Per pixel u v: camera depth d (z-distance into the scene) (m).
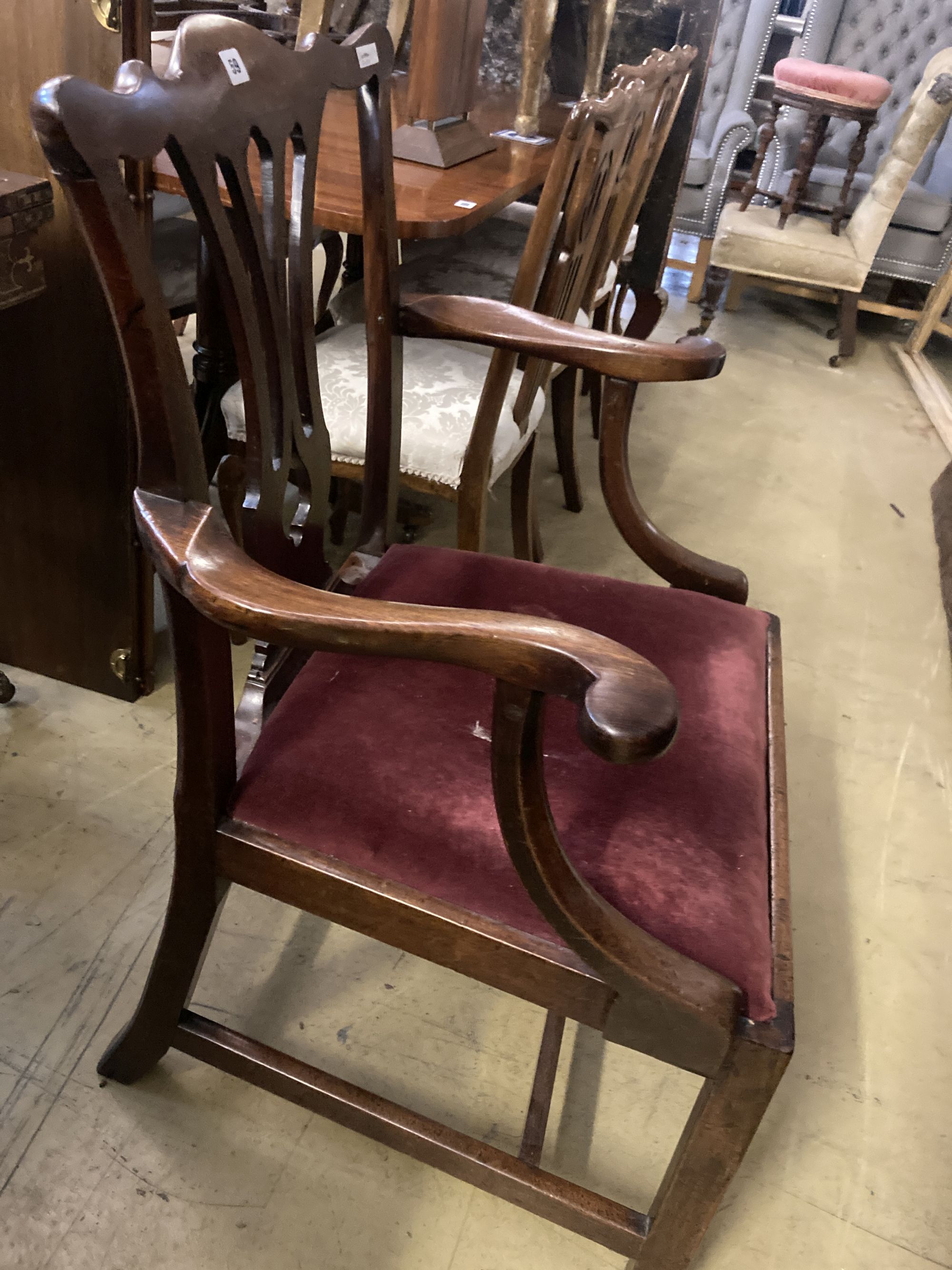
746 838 0.73
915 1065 1.11
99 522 1.26
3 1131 0.91
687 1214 0.74
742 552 2.08
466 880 0.69
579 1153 0.97
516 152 1.63
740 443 2.59
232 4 1.57
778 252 3.08
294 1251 0.87
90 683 1.43
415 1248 0.88
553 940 0.67
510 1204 0.92
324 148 1.37
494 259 1.93
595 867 0.68
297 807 0.72
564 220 1.19
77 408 1.18
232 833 0.73
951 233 3.19
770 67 3.98
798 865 1.34
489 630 0.54
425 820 0.70
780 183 3.66
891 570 2.10
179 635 0.65
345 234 2.14
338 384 1.31
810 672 1.74
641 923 0.66
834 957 1.22
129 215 0.57
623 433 0.98
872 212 3.01
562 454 2.03
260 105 0.70
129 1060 0.93
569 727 0.79
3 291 0.92
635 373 0.91
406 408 1.31
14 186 0.89
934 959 1.24
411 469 1.30
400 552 1.00
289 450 0.83
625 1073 1.06
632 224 1.97
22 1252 0.83
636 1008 0.65
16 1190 0.87
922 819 1.46
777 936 0.69
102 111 0.54
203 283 1.38
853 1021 1.15
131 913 1.12
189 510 0.64
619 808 0.72
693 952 0.65
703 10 2.17
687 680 0.86
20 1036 0.99
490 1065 1.04
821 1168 0.99
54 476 1.24
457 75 1.49
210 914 0.79
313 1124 0.97
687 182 3.45
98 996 1.03
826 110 2.98
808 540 2.17
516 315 0.94
